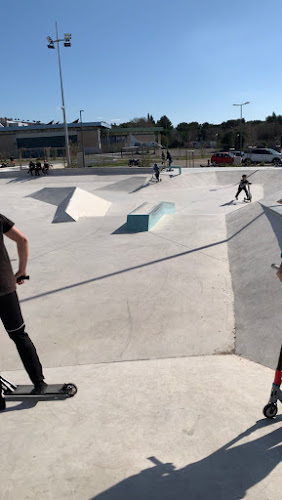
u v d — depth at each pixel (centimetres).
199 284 635
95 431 228
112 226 1128
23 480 190
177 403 260
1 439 221
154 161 3856
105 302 601
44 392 262
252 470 194
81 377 309
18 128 5875
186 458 205
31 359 253
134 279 685
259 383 295
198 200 1766
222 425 233
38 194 1766
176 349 448
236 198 1662
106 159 4597
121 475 192
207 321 509
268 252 668
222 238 902
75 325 535
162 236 962
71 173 2895
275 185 2033
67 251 901
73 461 203
